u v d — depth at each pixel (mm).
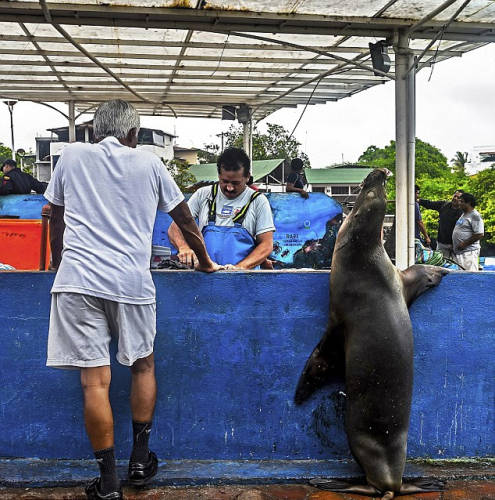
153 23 7594
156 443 3438
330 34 7938
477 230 10008
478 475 3377
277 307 3457
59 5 7000
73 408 3391
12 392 3363
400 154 8039
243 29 7762
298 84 12625
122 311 2834
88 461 3385
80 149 2951
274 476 3299
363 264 3094
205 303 3418
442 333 3533
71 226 2865
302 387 3484
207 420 3457
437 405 3555
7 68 11289
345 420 3395
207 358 3436
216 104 15219
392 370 3094
